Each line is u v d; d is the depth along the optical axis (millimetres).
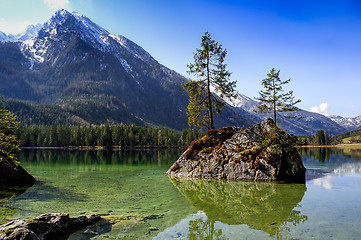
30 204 13281
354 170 30781
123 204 13594
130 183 20688
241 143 25844
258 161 23250
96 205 13312
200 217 11172
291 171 22906
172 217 11172
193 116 32750
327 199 14688
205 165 25188
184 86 32375
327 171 29859
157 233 9125
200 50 31906
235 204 13523
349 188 18484
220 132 28328
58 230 8789
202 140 28125
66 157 57812
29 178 20312
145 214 11633
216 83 32031
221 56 31984
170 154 76188
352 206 12938
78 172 28172
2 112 22812
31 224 8141
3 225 7996
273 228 9570
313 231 9156
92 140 151000
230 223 10266
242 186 19453
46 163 40469
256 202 13969
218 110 32750
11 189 17328
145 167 34656
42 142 149375
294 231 9188
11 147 22438
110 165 37688
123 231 9312
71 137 148250
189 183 20906
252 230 9367
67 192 16625
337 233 8938
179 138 164125
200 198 15086
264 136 24969
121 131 153625
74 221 9602
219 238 8562
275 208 12609
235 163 24031
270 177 22203
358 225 9820
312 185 19906
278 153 23000
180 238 8617
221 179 23312
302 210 12172
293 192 16938
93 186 19078
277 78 34562
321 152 82062
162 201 14305
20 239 7129
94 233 9062
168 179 23125
